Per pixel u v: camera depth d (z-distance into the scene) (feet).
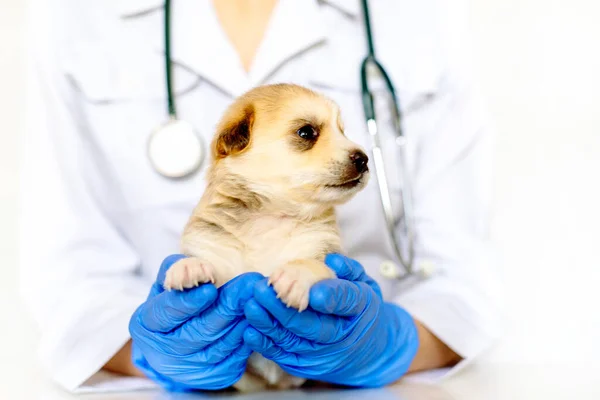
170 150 3.26
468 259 3.29
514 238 3.99
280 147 2.84
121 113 3.40
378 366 2.95
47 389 3.08
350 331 2.79
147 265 3.38
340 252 2.88
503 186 3.99
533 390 2.93
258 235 2.82
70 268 3.20
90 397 2.94
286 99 2.90
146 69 3.43
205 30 3.40
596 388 2.97
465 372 3.21
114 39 3.46
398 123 3.34
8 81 3.92
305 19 3.43
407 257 3.40
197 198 3.31
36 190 3.27
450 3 3.56
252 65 3.38
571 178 3.98
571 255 3.98
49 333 3.06
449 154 3.43
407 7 3.56
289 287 2.61
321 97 2.95
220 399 2.81
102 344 3.05
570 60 3.98
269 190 2.82
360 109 3.41
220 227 2.82
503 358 3.85
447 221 3.38
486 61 4.00
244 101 2.93
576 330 3.94
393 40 3.52
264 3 3.53
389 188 3.37
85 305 3.09
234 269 2.80
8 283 3.89
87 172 3.37
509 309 3.95
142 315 2.81
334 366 2.83
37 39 3.44
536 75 3.99
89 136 3.41
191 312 2.71
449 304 3.18
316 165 2.82
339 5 3.50
